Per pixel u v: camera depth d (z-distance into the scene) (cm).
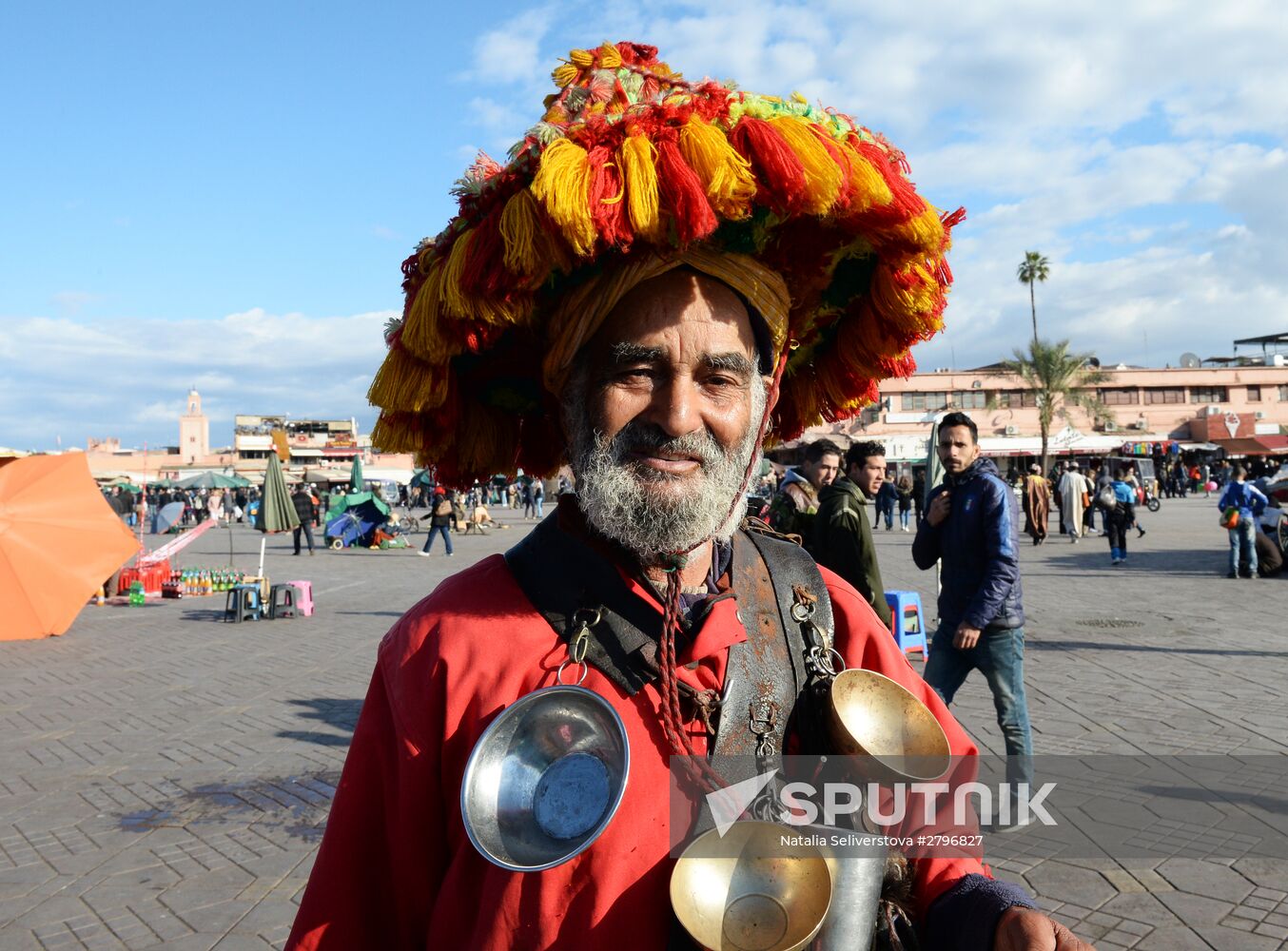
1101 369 6081
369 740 120
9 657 918
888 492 2697
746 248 122
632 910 102
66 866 418
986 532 432
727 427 118
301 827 460
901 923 115
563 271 115
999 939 105
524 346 136
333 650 931
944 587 453
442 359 119
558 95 119
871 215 118
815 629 124
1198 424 5884
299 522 2016
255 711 687
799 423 166
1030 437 5606
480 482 153
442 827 114
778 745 115
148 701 725
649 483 114
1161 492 4556
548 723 107
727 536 120
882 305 135
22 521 1021
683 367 115
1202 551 1742
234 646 966
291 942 116
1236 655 795
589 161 104
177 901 385
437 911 111
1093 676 727
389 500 5519
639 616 114
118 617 1191
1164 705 637
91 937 358
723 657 116
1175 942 330
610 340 117
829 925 104
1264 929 337
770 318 124
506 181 112
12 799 505
